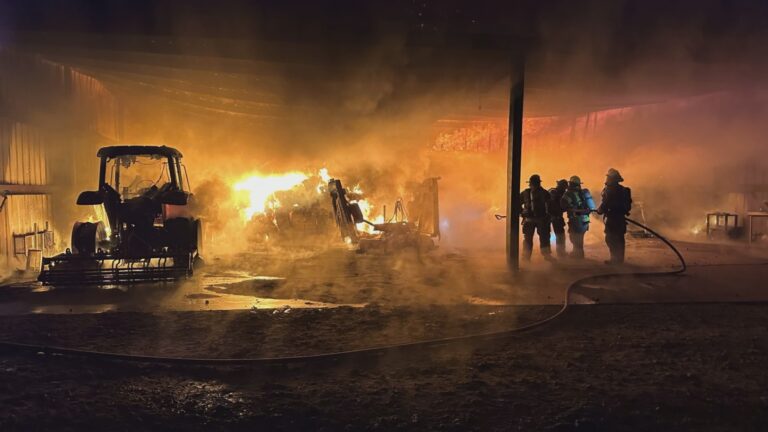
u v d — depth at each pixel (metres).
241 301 7.76
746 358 5.20
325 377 4.76
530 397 4.24
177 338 5.94
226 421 3.85
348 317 6.83
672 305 7.46
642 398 4.19
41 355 5.34
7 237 9.80
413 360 5.22
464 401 4.17
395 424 3.76
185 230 10.30
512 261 10.09
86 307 7.42
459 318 6.79
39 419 3.84
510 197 9.99
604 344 5.71
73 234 9.80
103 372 4.88
